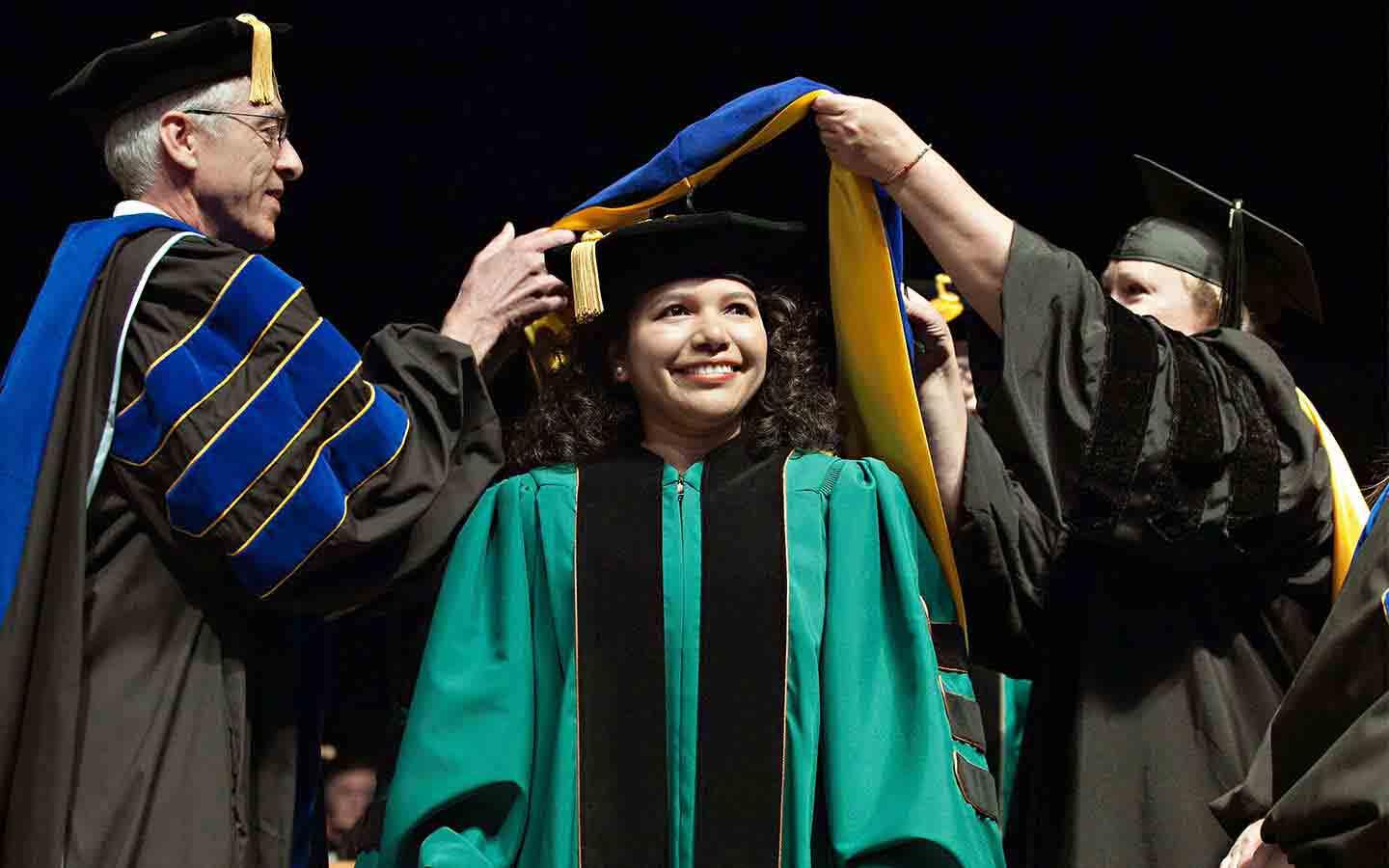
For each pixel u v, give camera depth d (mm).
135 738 8047
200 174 8961
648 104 18281
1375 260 17969
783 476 8453
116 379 8227
